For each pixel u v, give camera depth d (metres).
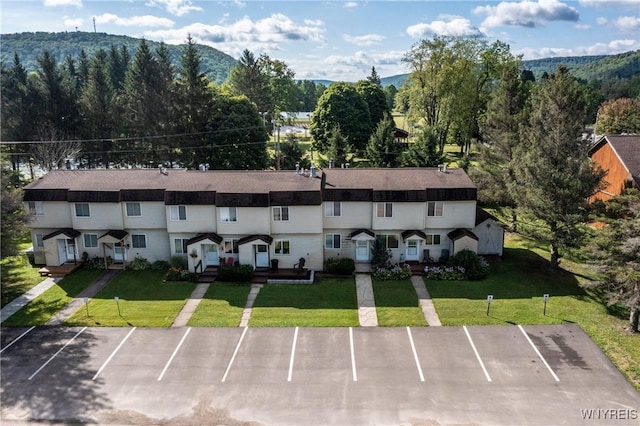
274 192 36.62
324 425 20.98
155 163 65.06
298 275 36.34
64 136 61.22
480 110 77.81
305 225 37.03
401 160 61.41
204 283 35.75
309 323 29.69
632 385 23.41
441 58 69.50
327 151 66.69
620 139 44.44
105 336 28.47
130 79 70.06
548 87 38.75
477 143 51.19
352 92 78.19
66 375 24.66
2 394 23.19
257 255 37.62
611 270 28.03
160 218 38.38
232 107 64.00
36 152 58.47
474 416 21.39
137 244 39.19
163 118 63.97
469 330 28.55
